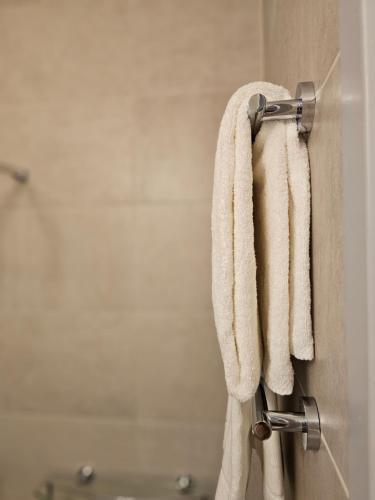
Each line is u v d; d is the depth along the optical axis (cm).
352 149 24
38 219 116
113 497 110
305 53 40
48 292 115
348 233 25
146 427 111
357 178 23
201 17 108
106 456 113
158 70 110
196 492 107
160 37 110
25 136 116
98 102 113
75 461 114
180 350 110
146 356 111
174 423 110
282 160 38
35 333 116
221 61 107
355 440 24
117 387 112
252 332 37
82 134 113
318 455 36
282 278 38
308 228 38
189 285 109
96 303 113
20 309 117
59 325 115
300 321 38
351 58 24
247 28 106
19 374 117
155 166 110
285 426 37
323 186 33
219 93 107
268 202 40
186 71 109
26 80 116
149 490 109
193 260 109
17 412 117
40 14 116
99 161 113
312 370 39
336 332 29
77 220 114
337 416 29
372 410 22
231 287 38
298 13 45
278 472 44
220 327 39
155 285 111
